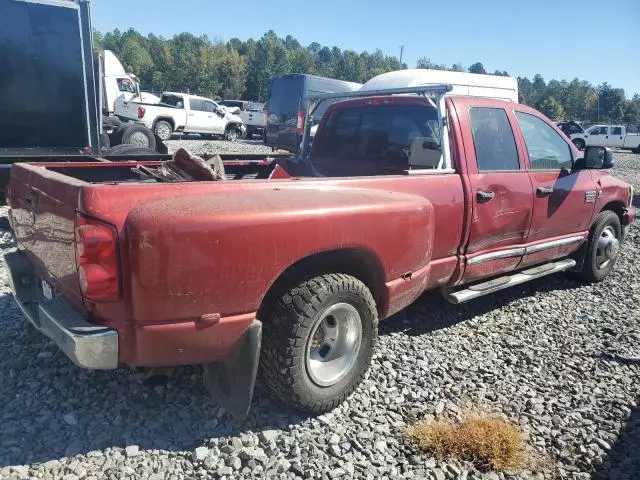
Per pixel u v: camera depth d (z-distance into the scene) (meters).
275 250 2.98
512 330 4.96
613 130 34.50
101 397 3.44
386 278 3.62
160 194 2.82
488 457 3.12
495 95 14.11
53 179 3.07
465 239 4.44
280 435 3.20
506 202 4.73
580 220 5.79
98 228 2.63
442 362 4.22
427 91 4.34
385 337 4.55
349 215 3.28
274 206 3.01
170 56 96.88
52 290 3.26
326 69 119.44
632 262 7.53
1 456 2.86
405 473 2.97
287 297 3.15
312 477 2.87
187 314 2.81
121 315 2.74
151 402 3.42
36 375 3.66
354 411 3.47
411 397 3.69
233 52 101.12
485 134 4.70
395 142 4.88
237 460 2.94
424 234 3.80
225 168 5.04
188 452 2.99
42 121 7.89
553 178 5.30
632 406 3.81
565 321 5.26
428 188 4.05
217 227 2.78
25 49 7.62
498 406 3.67
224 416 3.33
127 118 23.06
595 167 5.47
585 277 6.39
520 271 5.45
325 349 3.45
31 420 3.19
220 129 26.41
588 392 3.96
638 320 5.38
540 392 3.91
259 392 3.59
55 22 7.78
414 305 5.30
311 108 5.68
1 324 4.39
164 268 2.69
